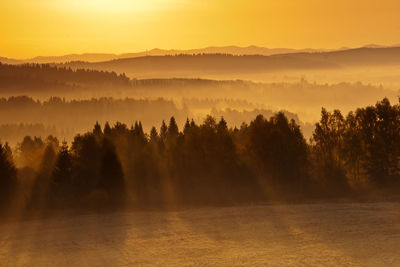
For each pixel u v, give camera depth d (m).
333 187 86.56
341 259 51.69
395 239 58.09
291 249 55.31
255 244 57.31
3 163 79.00
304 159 90.12
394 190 86.25
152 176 87.81
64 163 81.56
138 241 59.00
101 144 86.81
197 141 89.50
